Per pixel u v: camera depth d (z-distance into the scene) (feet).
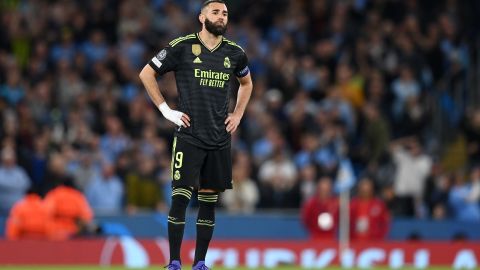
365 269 189.06
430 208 222.48
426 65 257.55
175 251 111.45
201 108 111.55
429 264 196.95
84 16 252.42
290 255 193.06
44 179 197.67
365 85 245.65
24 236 189.16
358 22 267.18
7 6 258.57
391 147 229.25
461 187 223.30
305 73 247.70
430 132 252.62
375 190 220.02
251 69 247.50
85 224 192.34
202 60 111.75
